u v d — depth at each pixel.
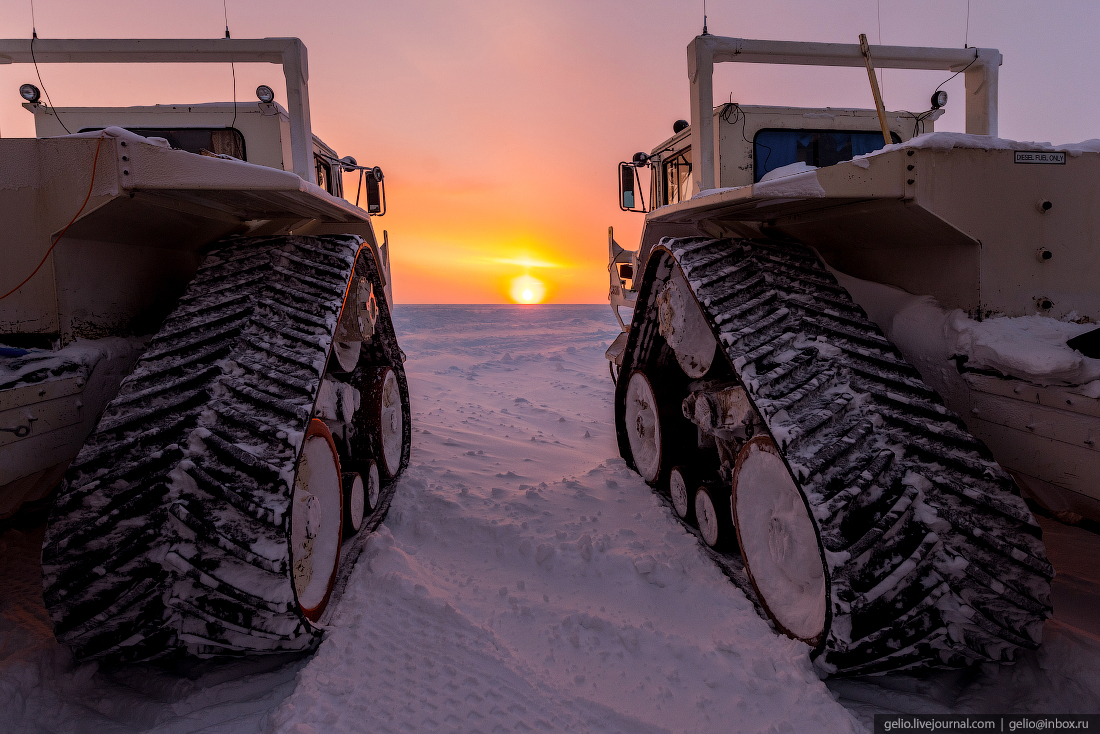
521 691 2.14
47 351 2.36
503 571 3.08
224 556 1.96
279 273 2.87
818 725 1.92
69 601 1.92
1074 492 2.08
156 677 2.23
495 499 4.00
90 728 1.98
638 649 2.38
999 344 2.34
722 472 3.21
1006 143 2.52
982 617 1.94
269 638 2.08
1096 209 2.61
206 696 2.12
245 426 2.14
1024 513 2.03
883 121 3.63
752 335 2.49
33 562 3.11
